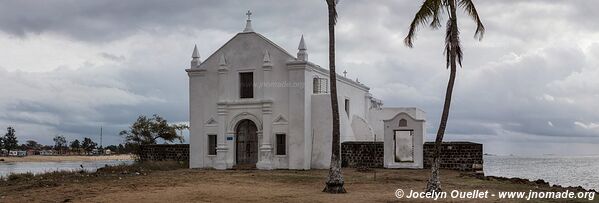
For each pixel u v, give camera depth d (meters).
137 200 18.75
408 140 42.56
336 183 21.09
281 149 35.84
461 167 34.78
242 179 27.00
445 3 20.59
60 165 74.94
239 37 37.12
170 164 38.91
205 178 27.67
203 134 37.59
